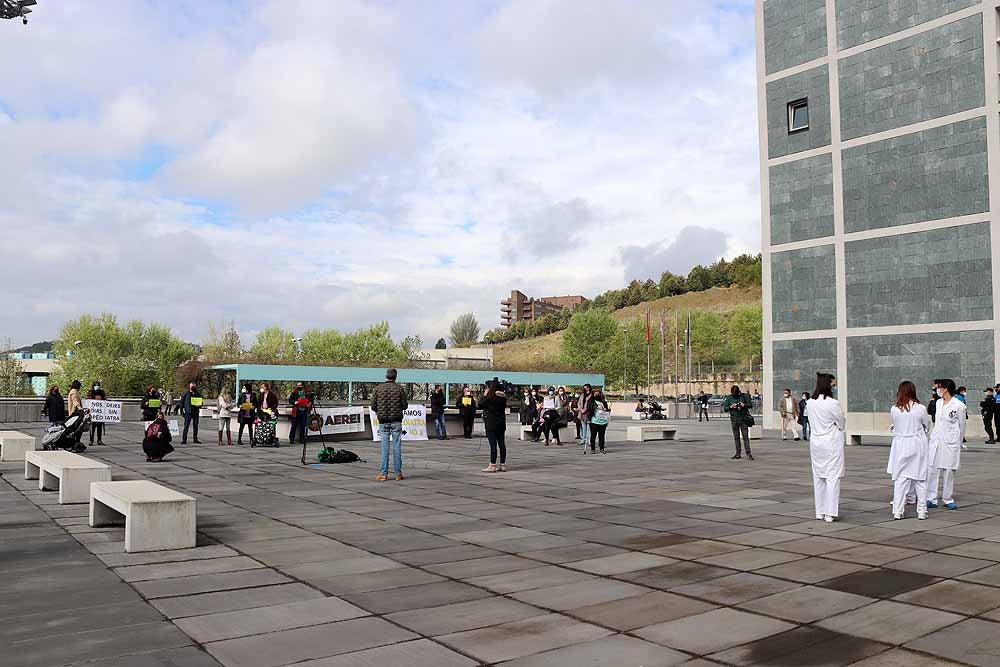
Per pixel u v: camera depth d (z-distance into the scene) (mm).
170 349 76125
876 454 22062
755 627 5297
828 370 36312
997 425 26312
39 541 8312
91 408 23078
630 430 27734
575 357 101062
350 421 26500
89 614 5535
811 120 37594
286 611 5660
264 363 55875
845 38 36406
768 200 39156
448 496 12250
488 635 5117
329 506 11086
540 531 9078
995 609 5730
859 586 6441
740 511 10695
